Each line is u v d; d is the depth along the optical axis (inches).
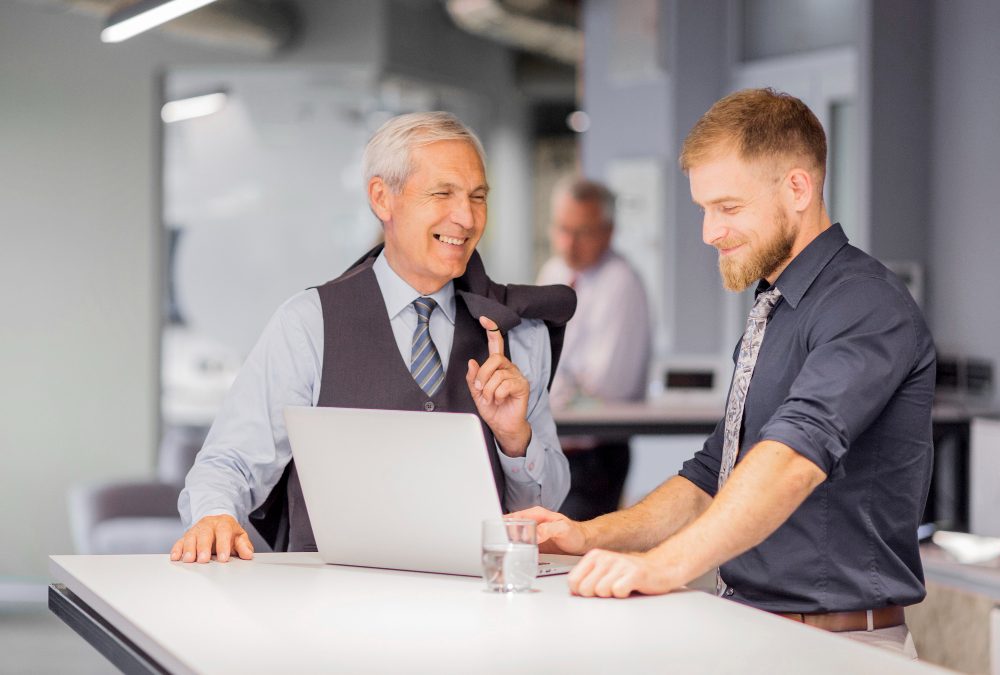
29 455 299.7
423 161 101.0
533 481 103.3
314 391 105.3
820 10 275.0
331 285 107.5
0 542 299.9
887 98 221.0
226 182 406.3
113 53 299.7
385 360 104.7
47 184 298.7
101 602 77.7
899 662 61.7
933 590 148.8
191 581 83.0
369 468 84.6
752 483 77.1
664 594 77.7
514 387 98.0
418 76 358.9
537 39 357.7
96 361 299.6
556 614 72.1
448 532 83.0
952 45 217.8
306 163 403.2
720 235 88.1
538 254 471.8
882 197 221.1
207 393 406.3
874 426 85.7
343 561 88.7
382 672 59.9
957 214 216.8
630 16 304.5
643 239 303.0
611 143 314.8
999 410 205.0
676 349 295.6
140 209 299.7
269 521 108.5
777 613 88.2
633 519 91.8
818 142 88.4
